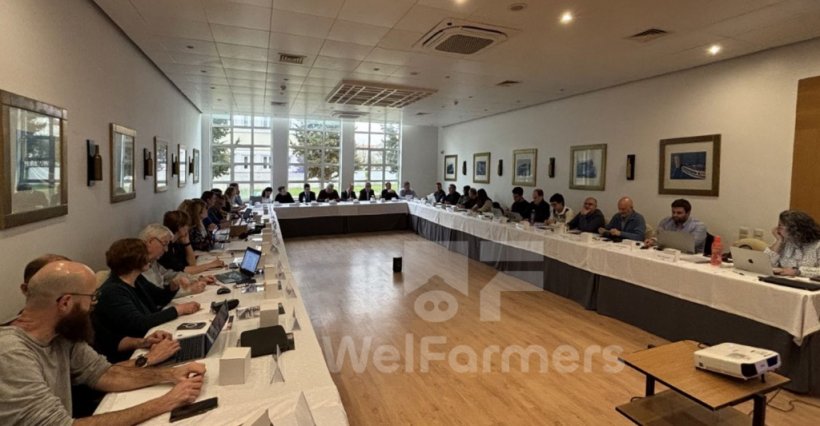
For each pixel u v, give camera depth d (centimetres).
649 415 194
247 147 1071
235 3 333
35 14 243
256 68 540
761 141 446
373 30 392
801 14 342
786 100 424
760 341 286
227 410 131
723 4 324
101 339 195
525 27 379
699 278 324
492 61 494
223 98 772
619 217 509
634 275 385
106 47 361
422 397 270
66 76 284
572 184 717
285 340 178
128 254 212
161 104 569
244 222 630
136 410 128
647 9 335
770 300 277
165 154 597
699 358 183
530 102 775
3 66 212
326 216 923
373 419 246
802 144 409
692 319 333
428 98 736
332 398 140
